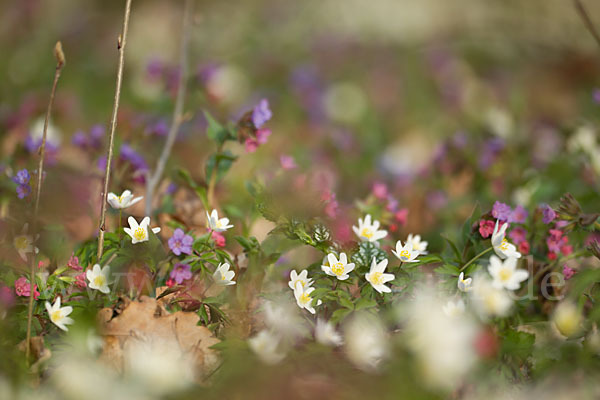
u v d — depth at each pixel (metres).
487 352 1.25
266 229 1.46
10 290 1.27
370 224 1.36
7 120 1.99
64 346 1.23
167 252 1.34
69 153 1.78
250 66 3.42
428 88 3.19
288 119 2.69
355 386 1.23
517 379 1.25
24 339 1.25
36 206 1.22
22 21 3.85
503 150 1.80
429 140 2.61
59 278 1.28
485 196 1.78
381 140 2.65
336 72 3.42
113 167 1.48
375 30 4.29
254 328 1.30
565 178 1.76
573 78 3.12
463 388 1.25
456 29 4.01
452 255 1.38
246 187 1.41
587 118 2.30
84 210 1.45
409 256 1.28
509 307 1.30
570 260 1.39
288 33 4.08
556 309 1.31
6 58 3.45
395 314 1.27
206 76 1.73
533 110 2.78
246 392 1.22
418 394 1.23
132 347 1.23
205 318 1.28
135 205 1.49
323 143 2.35
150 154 1.81
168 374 1.22
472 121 2.70
